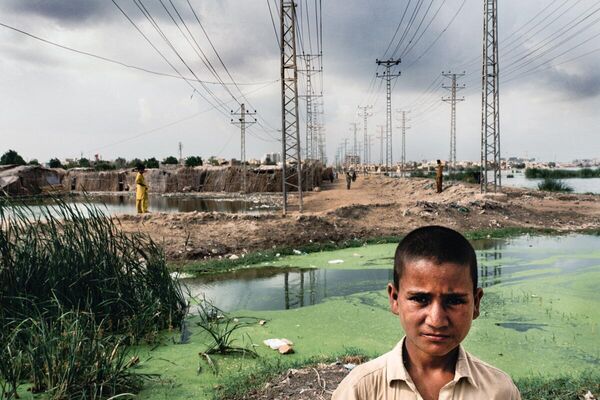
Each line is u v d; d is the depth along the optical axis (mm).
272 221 16094
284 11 20172
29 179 38969
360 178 68312
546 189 37281
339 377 5168
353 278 11281
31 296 6473
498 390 1726
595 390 5008
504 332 7258
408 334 1660
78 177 54219
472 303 1638
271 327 7645
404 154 63219
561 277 10977
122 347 6633
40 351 5227
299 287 10547
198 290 10383
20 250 7008
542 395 4914
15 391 4895
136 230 14594
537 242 16156
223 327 7660
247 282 11078
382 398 1705
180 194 46656
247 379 5406
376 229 17297
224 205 32562
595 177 74188
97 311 7047
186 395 5180
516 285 10297
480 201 21188
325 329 7520
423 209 19188
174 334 7336
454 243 1634
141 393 5250
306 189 43875
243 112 43812
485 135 25094
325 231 16203
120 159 74375
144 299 7578
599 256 13445
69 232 7410
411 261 1636
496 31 24844
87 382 5062
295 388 4926
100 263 7406
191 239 14320
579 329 7387
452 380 1676
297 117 20797
